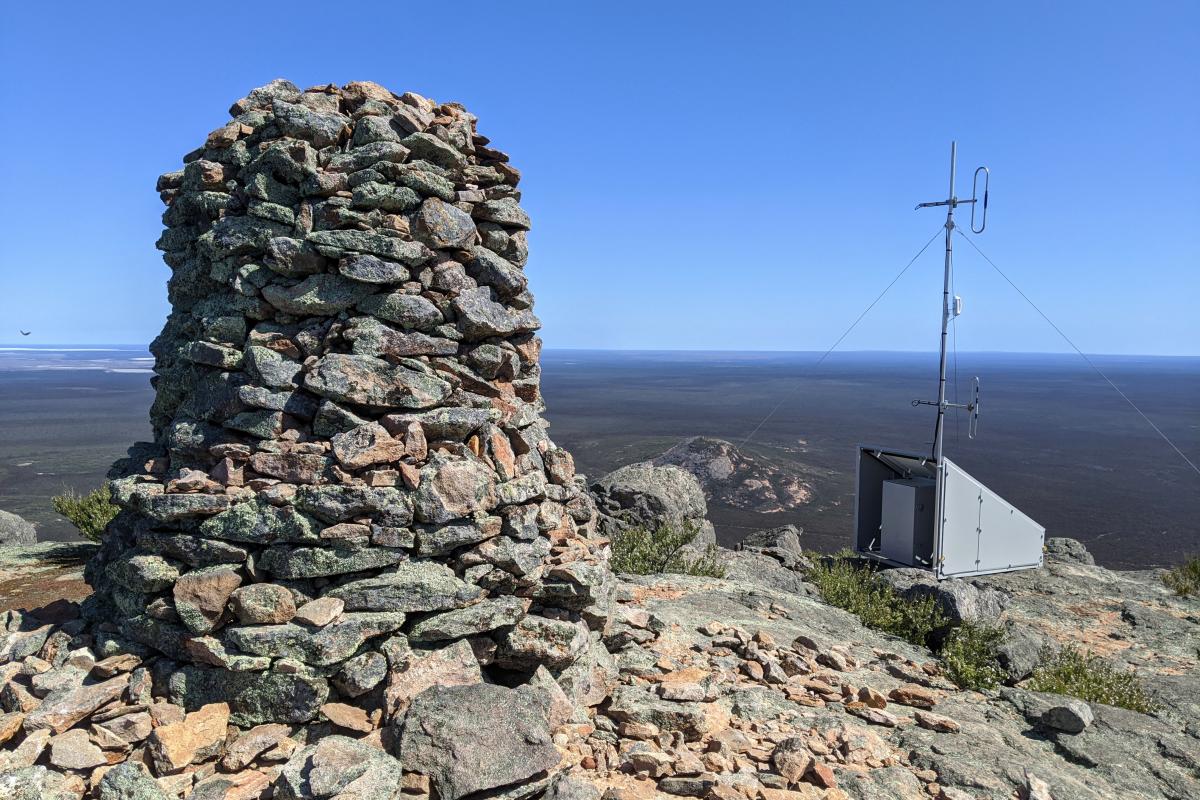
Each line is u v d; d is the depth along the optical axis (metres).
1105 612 15.05
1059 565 17.95
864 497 17.84
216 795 4.79
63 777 4.87
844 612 11.96
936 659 10.20
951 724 7.25
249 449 5.91
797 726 6.87
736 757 6.10
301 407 6.09
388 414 6.15
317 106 6.65
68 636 6.10
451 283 6.63
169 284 7.11
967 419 125.31
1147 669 11.95
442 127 7.01
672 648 8.38
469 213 7.09
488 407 6.65
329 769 4.65
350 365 6.04
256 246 6.30
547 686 6.18
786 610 11.16
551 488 7.35
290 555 5.56
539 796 5.27
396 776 4.83
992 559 16.64
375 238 6.21
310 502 5.62
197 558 5.66
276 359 6.11
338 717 5.37
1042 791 6.03
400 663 5.64
